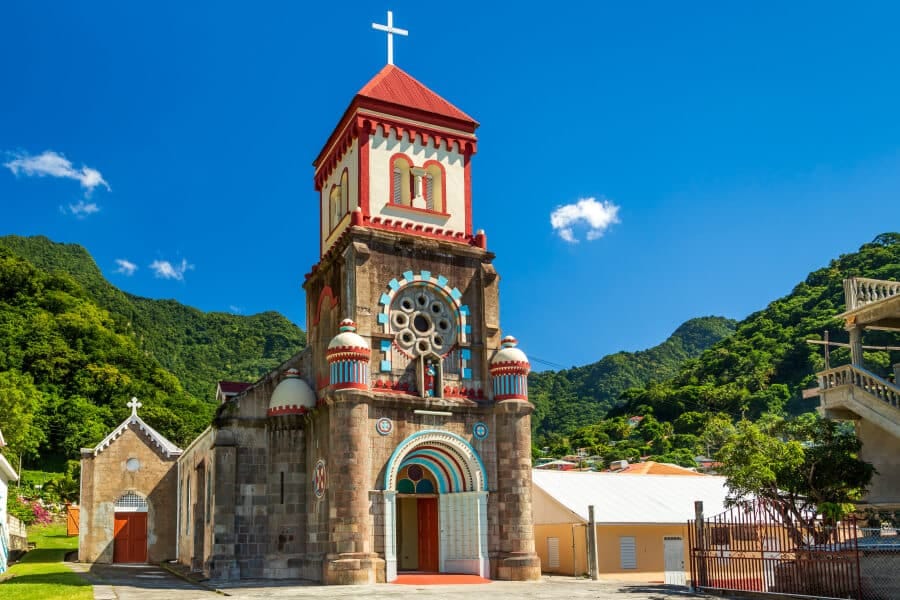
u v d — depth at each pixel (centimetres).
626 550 4247
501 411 3741
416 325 3769
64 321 13088
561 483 4675
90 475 5541
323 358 3741
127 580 3591
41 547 6094
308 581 3406
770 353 15675
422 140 4003
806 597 2452
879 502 3334
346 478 3319
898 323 3519
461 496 3681
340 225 4000
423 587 3166
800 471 3234
